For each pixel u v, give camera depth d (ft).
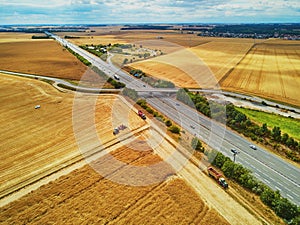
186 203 105.09
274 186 123.34
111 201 104.88
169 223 95.04
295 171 135.85
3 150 145.07
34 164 131.75
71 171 124.77
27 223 94.53
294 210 100.83
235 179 122.93
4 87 264.93
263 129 172.86
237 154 150.30
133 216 97.91
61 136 159.22
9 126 175.22
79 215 98.22
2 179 120.67
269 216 101.35
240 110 224.33
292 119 207.21
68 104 214.28
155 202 104.88
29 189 113.50
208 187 116.57
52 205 103.19
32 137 159.12
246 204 107.55
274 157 149.07
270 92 276.62
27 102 220.84
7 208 101.86
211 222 96.32
